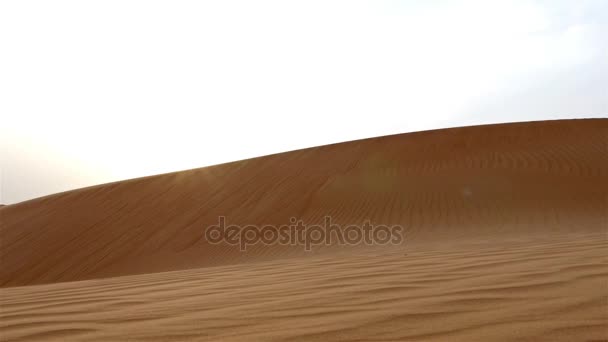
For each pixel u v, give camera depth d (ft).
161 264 51.93
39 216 74.33
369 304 10.40
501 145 79.61
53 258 60.95
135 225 65.05
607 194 54.19
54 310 12.26
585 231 41.75
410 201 58.29
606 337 7.23
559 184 58.65
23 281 57.21
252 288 13.99
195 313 10.77
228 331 8.98
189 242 57.11
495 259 15.87
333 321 9.14
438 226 49.34
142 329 9.58
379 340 7.82
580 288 10.39
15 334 9.95
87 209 73.31
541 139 80.74
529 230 44.45
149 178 84.07
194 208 67.62
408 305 9.99
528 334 7.56
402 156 79.30
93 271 55.31
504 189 58.44
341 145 89.92
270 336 8.40
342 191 65.41
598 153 70.28
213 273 19.85
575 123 88.43
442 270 14.32
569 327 7.75
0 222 75.72
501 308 9.24
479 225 48.19
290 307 10.68
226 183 76.48
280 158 86.89
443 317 8.90
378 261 18.47
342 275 15.05
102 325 10.20
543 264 13.74
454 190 59.98
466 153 77.30
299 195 66.28
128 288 16.07
